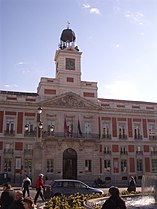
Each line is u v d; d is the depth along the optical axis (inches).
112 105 2225.6
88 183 1968.5
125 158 2159.2
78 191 909.8
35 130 1989.4
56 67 2299.5
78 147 2057.1
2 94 1993.1
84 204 566.3
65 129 2038.6
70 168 2017.7
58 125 2037.4
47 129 2011.6
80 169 2026.3
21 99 2016.5
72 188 911.7
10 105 1982.0
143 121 2272.4
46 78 2106.3
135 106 2289.6
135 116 2258.9
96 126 2123.5
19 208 333.1
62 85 2128.4
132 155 2182.6
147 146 2239.2
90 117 2130.9
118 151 2155.5
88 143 2086.6
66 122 2068.2
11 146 1935.3
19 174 1897.1
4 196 410.0
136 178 2139.5
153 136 2277.3
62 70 2158.0
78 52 2223.2
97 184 1836.9
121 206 314.5
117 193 322.7
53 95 2090.3
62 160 1996.8
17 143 1947.6
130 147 2193.7
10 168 1899.6
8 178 1808.6
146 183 657.0
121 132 2202.3
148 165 2206.0
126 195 779.4
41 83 2085.4
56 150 1998.0
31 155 1946.4
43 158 1947.6
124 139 2190.0
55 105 2055.9
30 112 2015.3
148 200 647.8
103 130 2161.7
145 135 2252.7
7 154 1908.2
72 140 2033.7
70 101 2095.2
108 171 2097.7
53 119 2039.9
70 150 2043.6
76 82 2169.0
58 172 1963.6
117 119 2210.9
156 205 599.8
